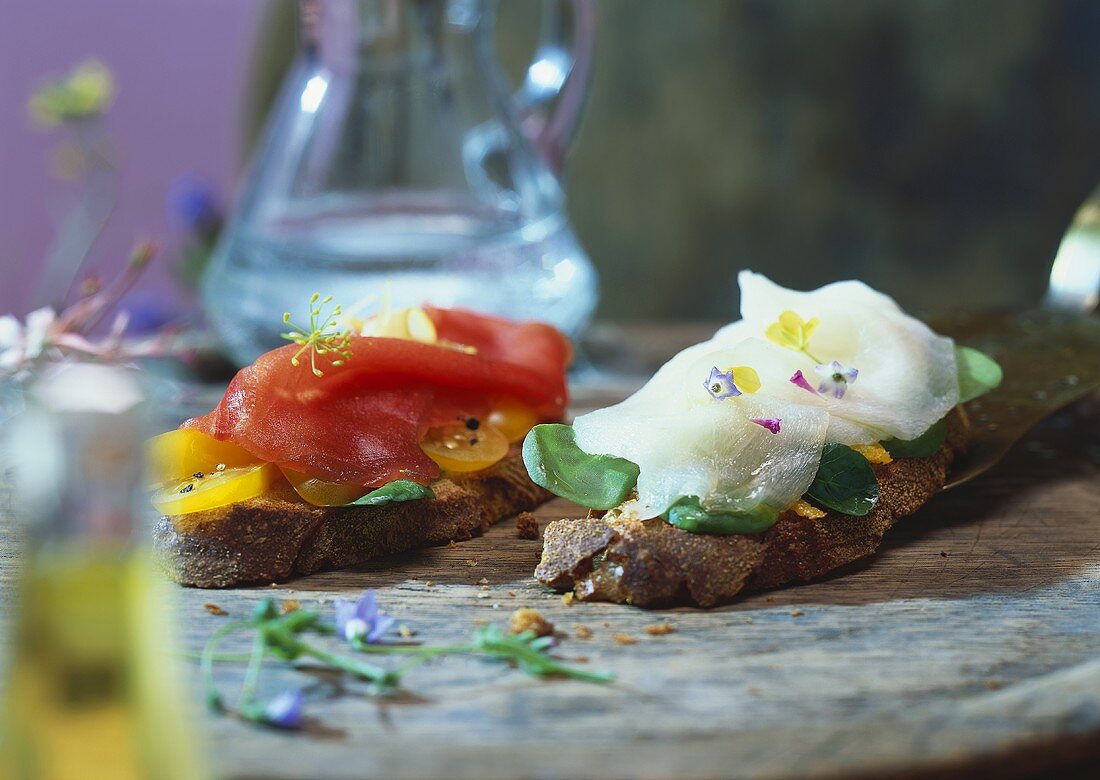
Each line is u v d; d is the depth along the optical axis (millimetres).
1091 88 1027
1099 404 650
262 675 449
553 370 584
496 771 406
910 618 487
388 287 582
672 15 1083
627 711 433
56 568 363
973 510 562
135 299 895
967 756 409
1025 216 1062
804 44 1064
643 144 1114
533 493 568
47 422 360
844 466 515
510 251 700
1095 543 538
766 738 417
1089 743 416
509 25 1099
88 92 843
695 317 1141
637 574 490
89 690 364
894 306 571
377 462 522
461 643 470
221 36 1270
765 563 502
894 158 1072
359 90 708
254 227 703
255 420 514
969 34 1036
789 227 1106
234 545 505
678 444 507
